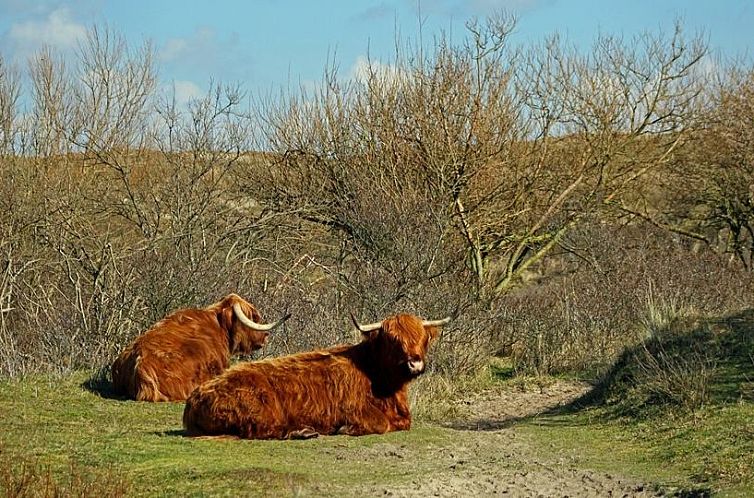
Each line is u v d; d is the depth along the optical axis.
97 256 19.38
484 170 22.98
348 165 23.59
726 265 23.16
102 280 16.83
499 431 12.20
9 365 14.33
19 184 20.73
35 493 7.49
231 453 9.23
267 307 17.25
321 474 8.58
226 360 13.41
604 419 12.70
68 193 20.94
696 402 11.77
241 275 18.67
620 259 22.73
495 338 19.52
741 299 19.39
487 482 8.69
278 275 20.36
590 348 18.58
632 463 9.92
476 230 23.23
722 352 13.38
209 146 21.73
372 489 8.12
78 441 9.60
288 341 16.25
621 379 13.95
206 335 13.22
